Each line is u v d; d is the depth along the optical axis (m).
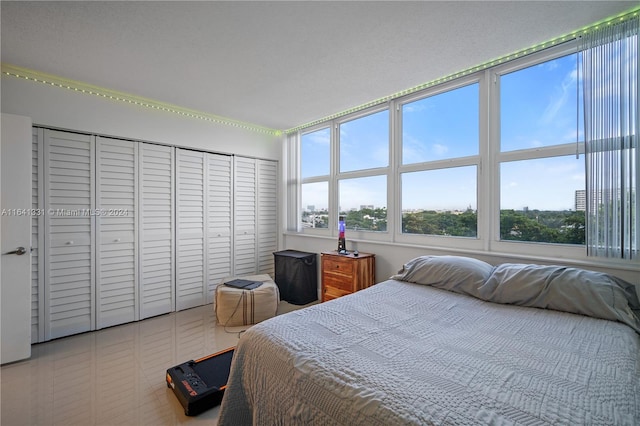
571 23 1.83
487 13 1.73
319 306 1.67
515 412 0.79
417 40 2.01
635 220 1.74
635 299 1.65
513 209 2.32
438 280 2.04
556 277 1.67
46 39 1.97
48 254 2.54
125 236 2.94
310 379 1.02
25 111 2.41
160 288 3.18
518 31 1.91
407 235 2.95
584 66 1.90
